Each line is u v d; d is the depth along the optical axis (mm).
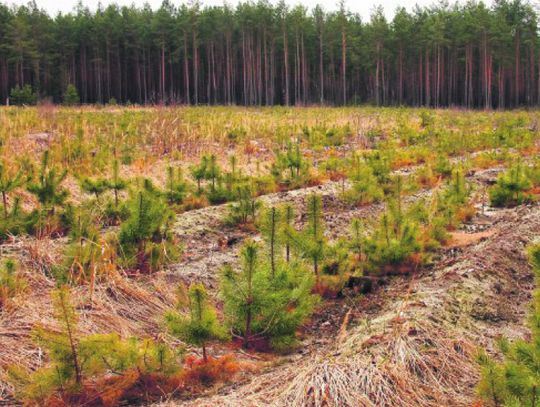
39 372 4215
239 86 69188
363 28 69188
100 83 64188
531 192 10867
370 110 38469
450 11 64625
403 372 4262
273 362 4875
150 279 6484
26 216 8039
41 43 59125
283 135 18250
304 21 60938
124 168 13102
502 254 6629
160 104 22609
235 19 61688
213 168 10445
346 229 8852
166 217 7309
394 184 9398
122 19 63125
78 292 5910
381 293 6301
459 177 9750
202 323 4617
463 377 4348
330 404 3953
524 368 3449
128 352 4320
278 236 6078
